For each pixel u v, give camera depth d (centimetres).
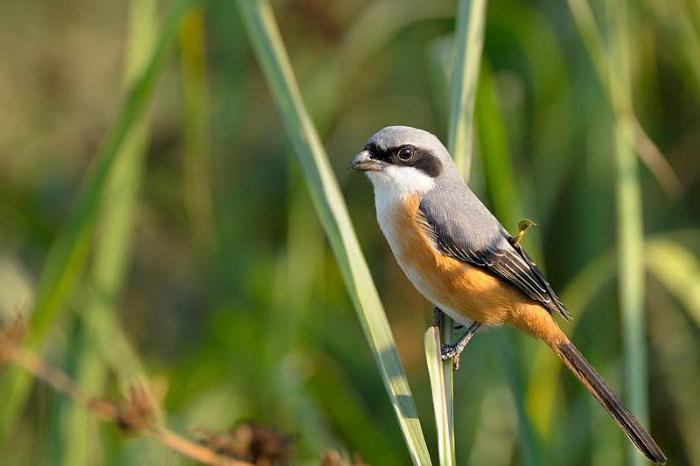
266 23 781
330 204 720
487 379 1105
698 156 1166
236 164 1298
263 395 1097
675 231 1165
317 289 1213
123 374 973
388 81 1332
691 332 1154
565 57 1132
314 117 1149
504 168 907
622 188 870
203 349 1141
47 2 1355
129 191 983
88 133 1336
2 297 1177
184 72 1110
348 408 1063
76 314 972
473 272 838
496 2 1070
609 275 972
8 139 1320
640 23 1084
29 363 752
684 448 1130
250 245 1248
